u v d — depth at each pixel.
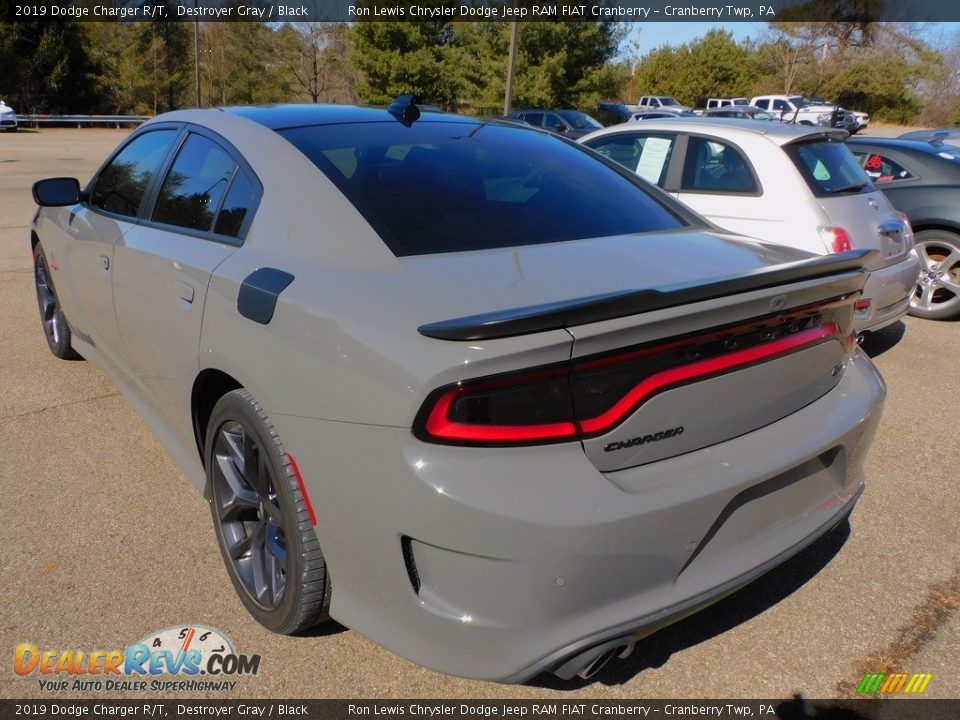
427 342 1.76
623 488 1.80
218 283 2.38
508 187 2.62
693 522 1.87
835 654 2.43
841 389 2.39
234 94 47.78
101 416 3.99
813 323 2.18
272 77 47.91
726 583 1.97
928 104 50.12
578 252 2.27
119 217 3.36
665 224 2.70
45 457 3.54
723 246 2.52
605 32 34.97
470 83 36.12
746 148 5.21
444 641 1.84
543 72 33.66
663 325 1.79
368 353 1.83
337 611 2.06
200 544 2.90
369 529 1.88
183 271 2.59
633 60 57.53
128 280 3.04
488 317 1.69
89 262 3.52
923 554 2.97
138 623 2.48
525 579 1.73
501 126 3.18
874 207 5.18
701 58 53.16
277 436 2.16
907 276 5.15
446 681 2.29
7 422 3.90
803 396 2.24
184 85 46.50
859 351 2.64
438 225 2.31
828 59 49.62
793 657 2.41
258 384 2.14
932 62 49.62
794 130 5.23
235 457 2.44
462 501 1.70
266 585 2.38
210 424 2.51
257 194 2.50
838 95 49.72
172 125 3.25
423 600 1.85
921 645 2.47
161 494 3.24
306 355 1.99
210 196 2.75
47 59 40.62
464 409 1.71
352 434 1.86
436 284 2.00
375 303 1.94
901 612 2.63
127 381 3.49
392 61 38.09
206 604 2.58
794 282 2.04
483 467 1.72
